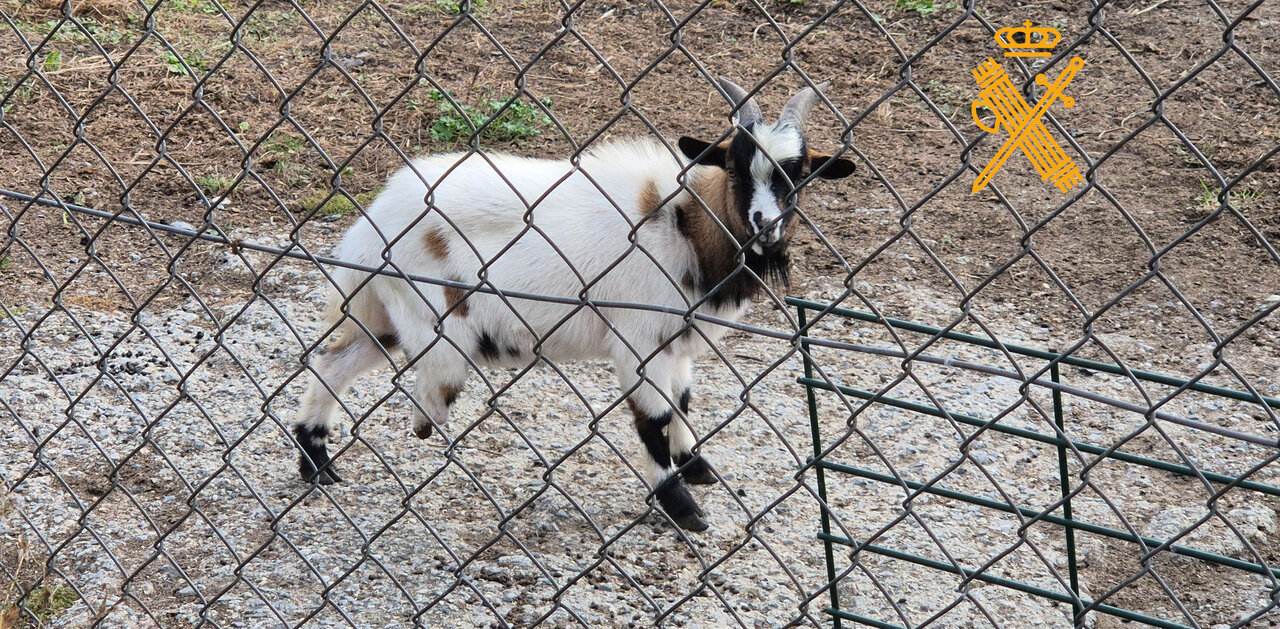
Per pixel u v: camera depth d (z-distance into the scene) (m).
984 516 4.47
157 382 5.30
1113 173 7.36
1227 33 1.55
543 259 4.33
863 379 5.44
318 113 8.17
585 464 4.84
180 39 9.10
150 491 4.58
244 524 4.39
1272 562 4.19
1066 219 6.88
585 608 3.95
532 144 7.89
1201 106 8.09
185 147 7.64
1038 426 5.05
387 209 4.43
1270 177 7.14
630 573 4.17
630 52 9.30
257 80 8.58
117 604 3.49
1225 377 5.38
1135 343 5.68
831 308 2.15
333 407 4.73
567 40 9.46
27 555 4.10
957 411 5.16
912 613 3.94
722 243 4.36
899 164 7.61
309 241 6.60
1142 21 9.33
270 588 4.02
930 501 4.57
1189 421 2.15
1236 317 5.87
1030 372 5.43
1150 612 3.97
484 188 4.33
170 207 6.94
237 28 2.43
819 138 7.92
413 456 4.87
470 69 8.93
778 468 4.80
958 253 6.57
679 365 4.64
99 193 7.03
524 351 4.58
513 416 5.18
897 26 9.57
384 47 9.21
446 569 4.16
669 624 3.89
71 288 6.07
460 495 4.62
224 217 6.83
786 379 5.44
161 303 5.99
